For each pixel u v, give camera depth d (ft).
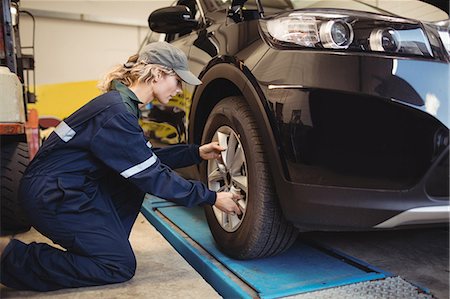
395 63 3.91
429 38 4.12
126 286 4.35
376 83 3.85
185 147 5.46
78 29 22.56
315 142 4.00
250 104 4.52
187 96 6.44
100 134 4.16
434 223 4.09
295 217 4.24
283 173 4.22
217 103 5.65
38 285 4.23
